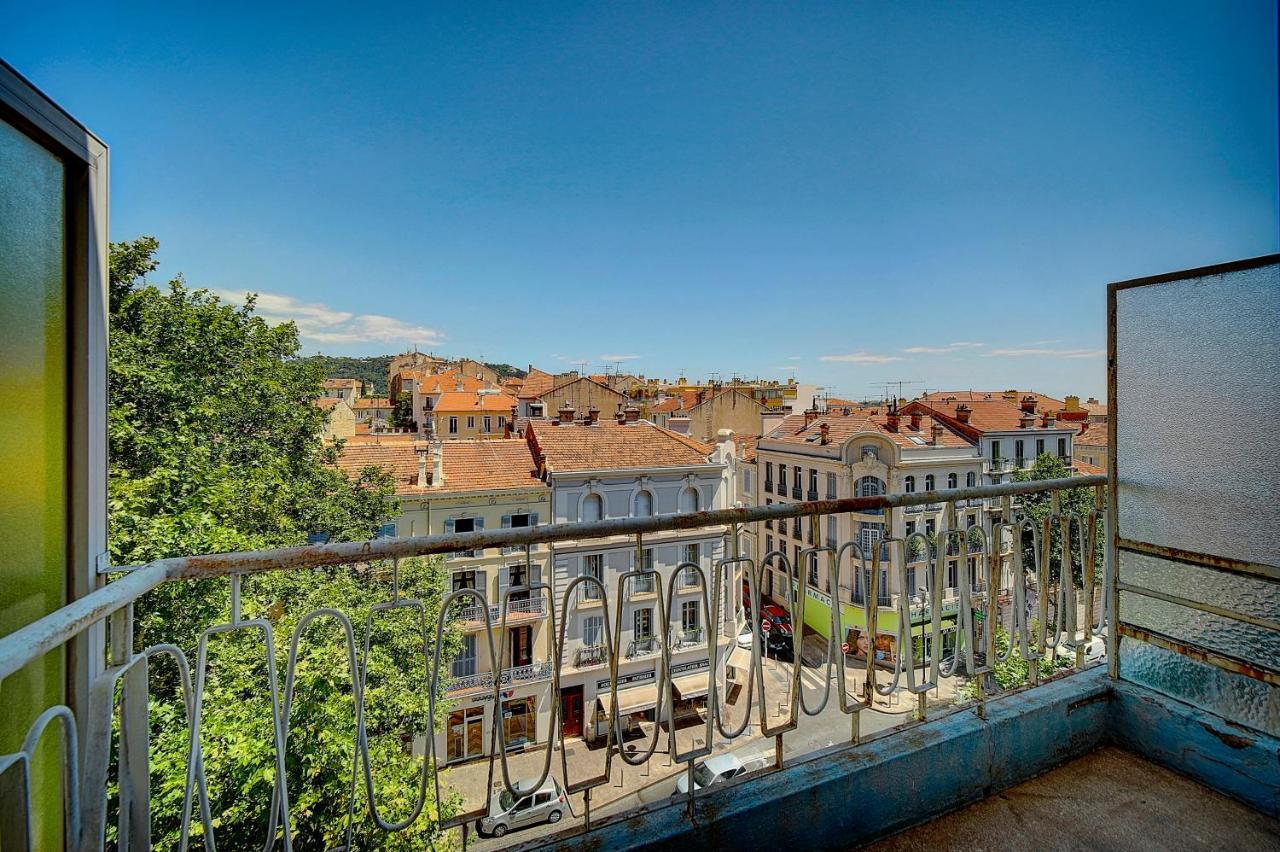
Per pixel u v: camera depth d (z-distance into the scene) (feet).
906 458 72.02
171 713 24.36
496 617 51.60
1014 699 8.68
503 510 54.13
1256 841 7.01
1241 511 7.70
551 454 58.39
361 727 5.94
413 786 26.48
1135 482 8.93
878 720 52.95
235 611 5.29
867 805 7.23
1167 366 8.43
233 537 32.99
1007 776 8.13
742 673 61.82
